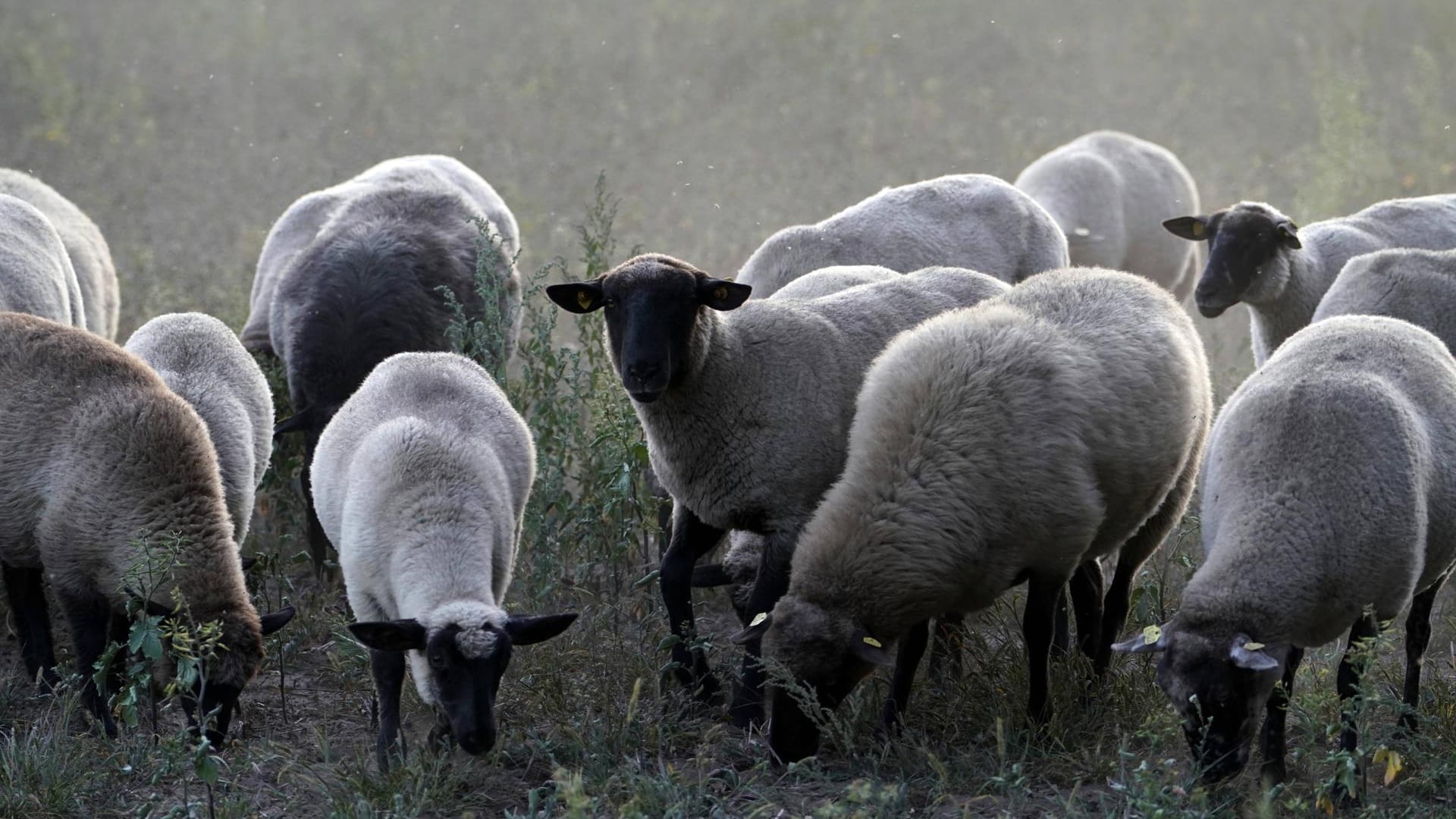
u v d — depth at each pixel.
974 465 18.25
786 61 77.44
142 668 18.64
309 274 27.75
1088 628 21.59
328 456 21.28
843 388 21.47
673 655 21.69
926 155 61.41
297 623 23.95
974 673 20.81
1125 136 42.19
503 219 35.91
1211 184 57.41
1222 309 30.75
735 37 82.00
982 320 19.61
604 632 23.52
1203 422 21.09
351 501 19.84
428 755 18.70
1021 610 23.66
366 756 19.36
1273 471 17.77
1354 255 31.31
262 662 21.33
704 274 20.72
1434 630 23.73
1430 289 24.66
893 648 19.81
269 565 23.89
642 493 24.56
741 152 62.38
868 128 65.00
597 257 28.55
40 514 20.66
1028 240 30.62
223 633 19.23
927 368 19.00
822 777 17.83
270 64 79.62
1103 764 18.53
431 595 18.23
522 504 21.84
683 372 20.34
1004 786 17.48
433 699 18.47
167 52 81.56
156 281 41.91
